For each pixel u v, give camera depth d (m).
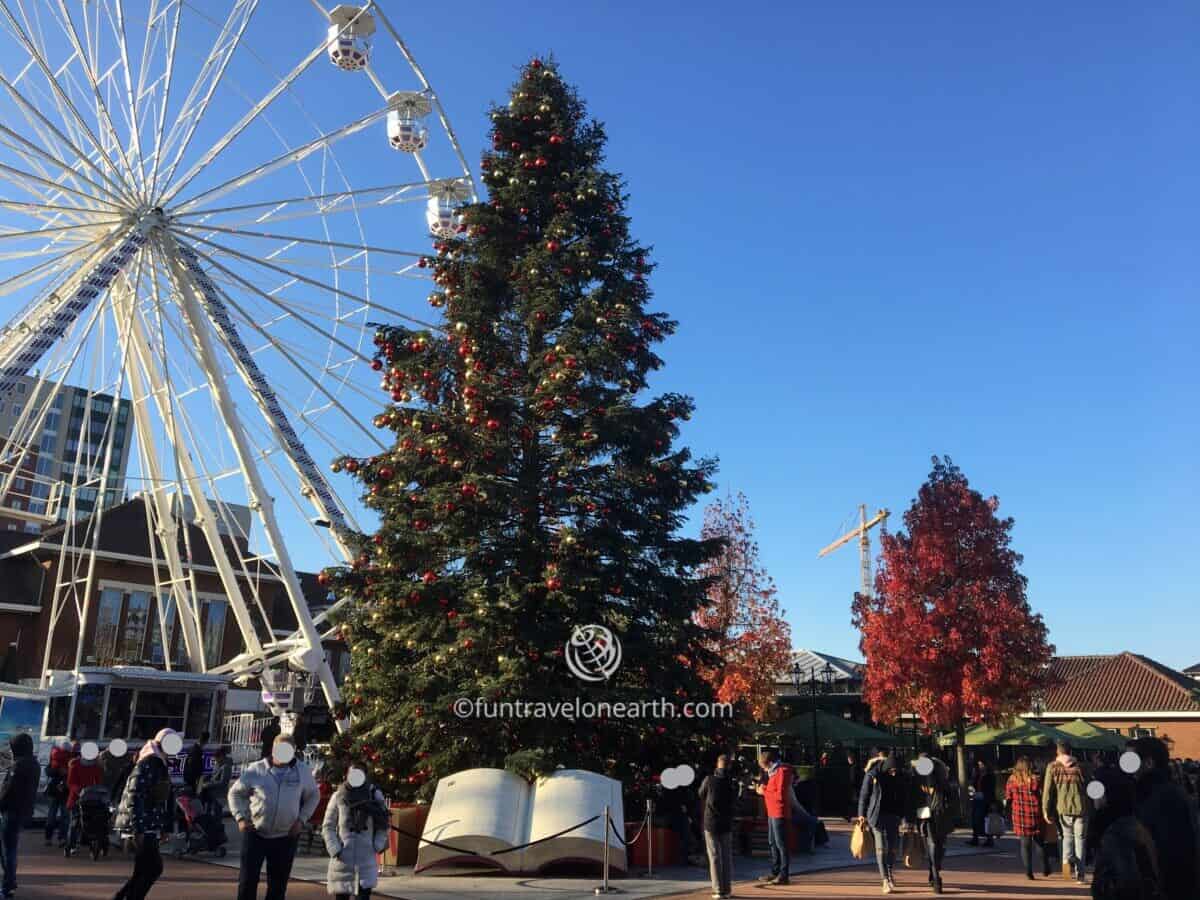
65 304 21.56
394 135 26.50
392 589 16.33
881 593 29.31
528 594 16.23
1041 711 39.94
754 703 32.31
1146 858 6.04
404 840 15.01
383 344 18.36
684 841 16.41
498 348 17.70
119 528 40.53
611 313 17.25
